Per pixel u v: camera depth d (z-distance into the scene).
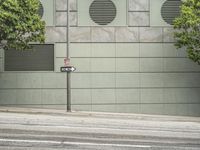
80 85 30.73
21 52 30.67
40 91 30.64
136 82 30.94
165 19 31.14
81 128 18.06
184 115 31.05
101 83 30.80
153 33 31.05
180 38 28.41
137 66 30.95
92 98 30.75
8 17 25.81
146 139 15.02
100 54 30.88
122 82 30.89
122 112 30.77
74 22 30.88
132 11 31.09
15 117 22.11
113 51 30.89
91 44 30.86
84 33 30.84
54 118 22.77
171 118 27.91
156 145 13.62
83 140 14.18
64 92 30.70
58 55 30.77
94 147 12.85
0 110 27.25
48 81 30.69
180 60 31.06
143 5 31.16
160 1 31.19
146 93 30.94
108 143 13.70
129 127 19.59
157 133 17.28
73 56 30.73
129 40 30.98
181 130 19.19
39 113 27.05
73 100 30.69
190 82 31.11
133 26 31.03
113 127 19.23
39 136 14.74
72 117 24.84
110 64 30.88
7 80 30.61
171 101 31.05
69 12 29.09
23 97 30.61
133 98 30.89
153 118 27.50
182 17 27.83
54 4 30.84
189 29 29.59
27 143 13.19
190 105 31.08
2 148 12.16
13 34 26.39
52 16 30.80
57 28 30.78
